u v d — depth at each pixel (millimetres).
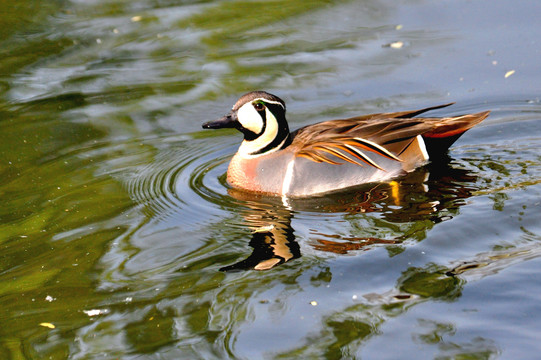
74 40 18969
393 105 15656
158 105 16125
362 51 18094
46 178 13352
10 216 11977
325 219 11586
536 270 9508
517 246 10188
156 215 11969
